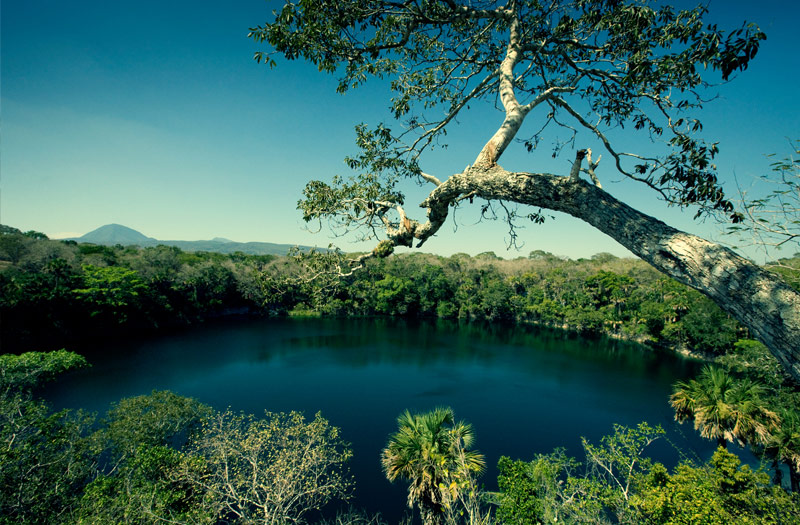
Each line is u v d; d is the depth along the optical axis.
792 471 11.34
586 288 57.03
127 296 39.12
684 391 14.05
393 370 30.28
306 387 25.62
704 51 2.69
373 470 15.56
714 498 7.48
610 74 3.82
